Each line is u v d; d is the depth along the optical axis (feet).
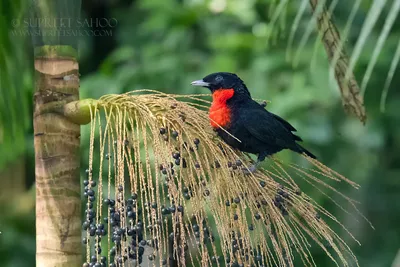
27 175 52.26
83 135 39.65
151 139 19.10
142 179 17.83
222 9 49.98
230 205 18.56
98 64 58.44
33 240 49.55
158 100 19.47
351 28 48.42
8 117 25.73
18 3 23.38
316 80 43.11
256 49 46.70
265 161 25.11
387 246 51.34
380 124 47.91
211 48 49.70
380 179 52.42
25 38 24.77
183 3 53.62
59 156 19.69
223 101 26.99
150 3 50.70
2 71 25.00
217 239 25.29
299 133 43.06
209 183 19.01
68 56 19.89
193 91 45.50
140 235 18.28
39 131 19.76
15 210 50.19
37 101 19.85
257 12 51.13
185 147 18.71
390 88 48.01
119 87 45.60
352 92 22.49
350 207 48.96
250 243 18.39
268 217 18.93
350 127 47.57
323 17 21.43
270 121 26.96
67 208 19.70
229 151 19.83
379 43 13.85
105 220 18.58
